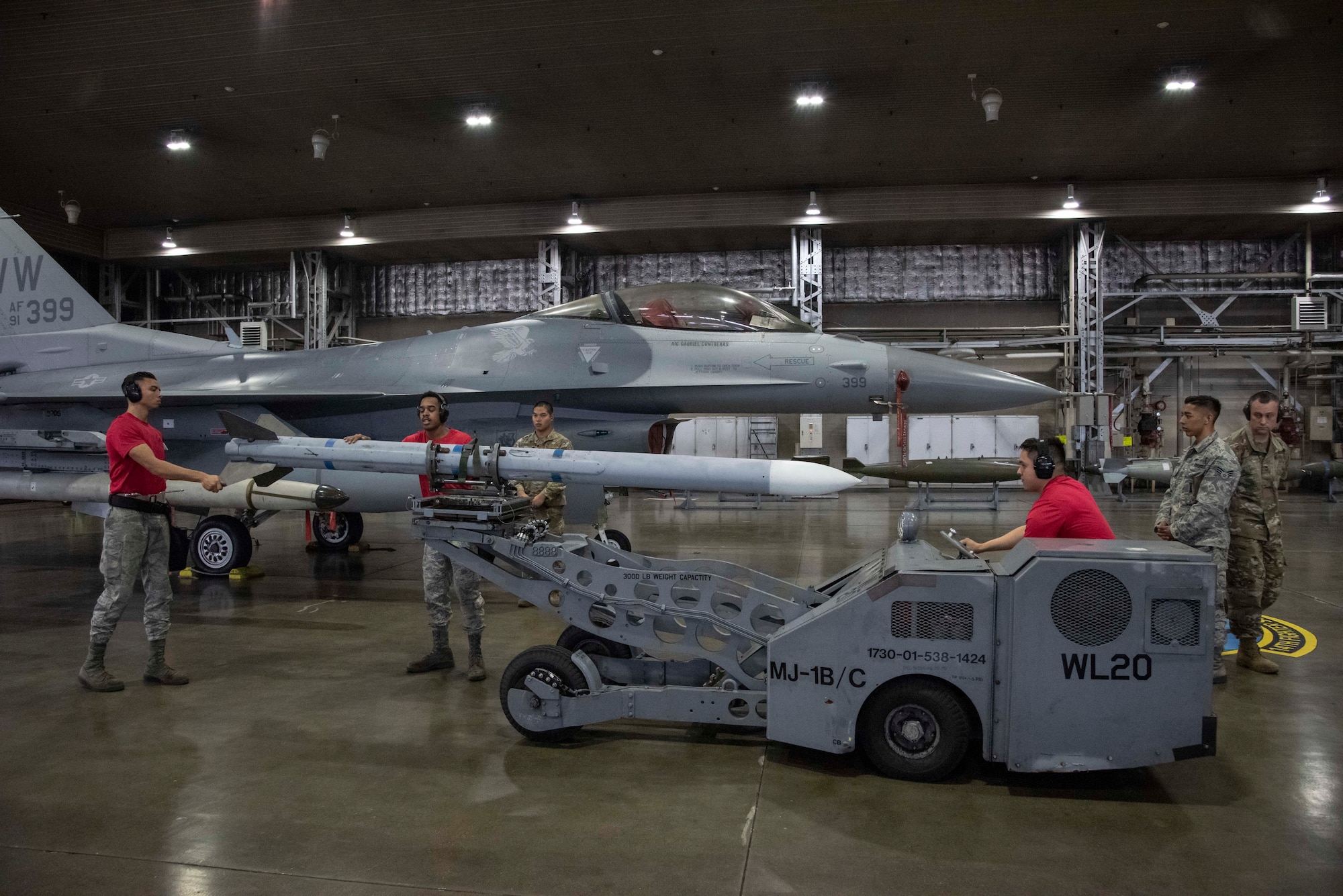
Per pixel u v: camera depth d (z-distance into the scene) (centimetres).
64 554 1034
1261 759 357
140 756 361
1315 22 1019
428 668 500
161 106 1252
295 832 288
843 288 1961
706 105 1264
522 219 1761
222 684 475
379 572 877
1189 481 463
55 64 1116
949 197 1656
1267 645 559
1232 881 252
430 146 1421
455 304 2069
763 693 354
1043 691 308
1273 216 1642
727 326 799
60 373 966
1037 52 1096
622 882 252
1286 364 1819
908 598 321
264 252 1886
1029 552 316
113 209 1755
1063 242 1833
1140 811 304
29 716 417
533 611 680
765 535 1139
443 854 271
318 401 827
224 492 787
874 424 1834
